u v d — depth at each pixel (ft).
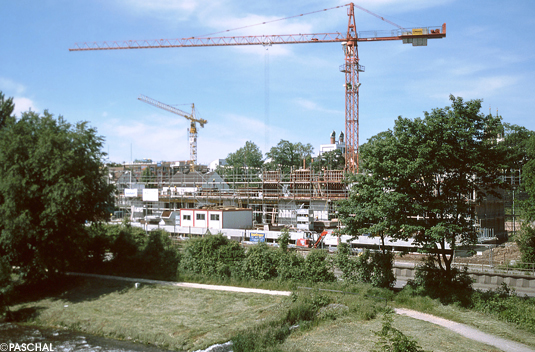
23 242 86.94
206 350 58.85
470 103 78.79
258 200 210.38
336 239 145.38
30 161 81.92
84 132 93.35
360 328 65.87
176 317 74.08
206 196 222.48
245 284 93.04
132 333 67.67
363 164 85.97
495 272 100.32
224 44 311.27
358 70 271.90
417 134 80.02
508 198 184.65
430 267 83.71
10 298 79.92
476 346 57.11
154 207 240.53
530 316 65.92
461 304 74.59
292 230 168.66
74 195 82.43
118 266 111.24
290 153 382.22
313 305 74.33
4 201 83.30
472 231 79.77
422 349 55.31
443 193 80.23
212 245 101.24
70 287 94.58
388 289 82.89
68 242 93.50
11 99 117.29
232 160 408.26
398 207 77.10
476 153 76.23
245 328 65.87
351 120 265.95
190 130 492.54
